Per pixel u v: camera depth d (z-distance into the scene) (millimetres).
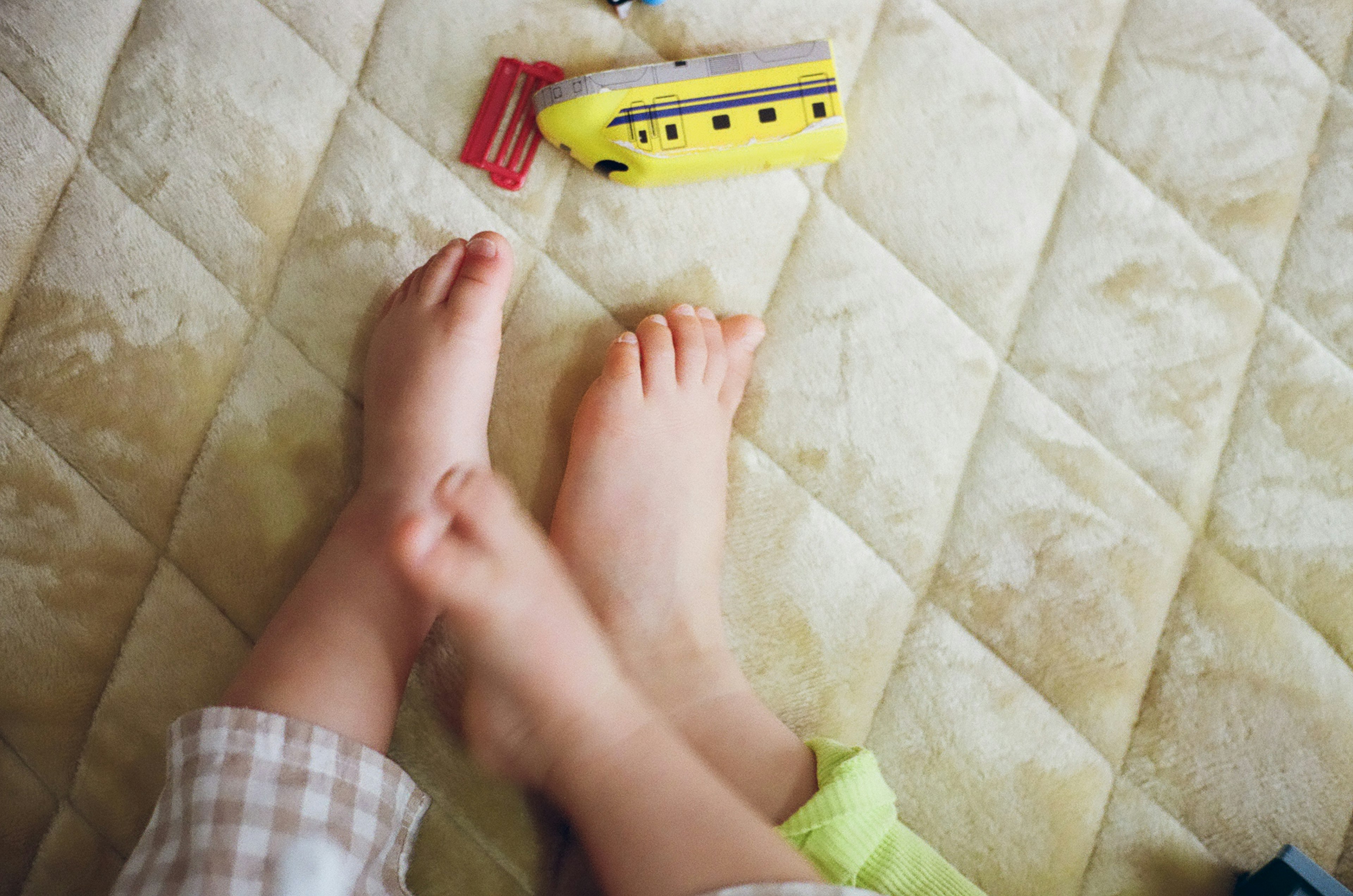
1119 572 812
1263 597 822
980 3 857
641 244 808
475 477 696
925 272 828
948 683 785
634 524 741
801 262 822
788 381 811
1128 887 774
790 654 777
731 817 539
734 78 766
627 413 753
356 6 790
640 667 709
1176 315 845
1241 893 763
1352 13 879
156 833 541
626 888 535
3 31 748
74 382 732
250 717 562
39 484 721
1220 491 833
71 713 702
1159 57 866
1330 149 871
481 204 793
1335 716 810
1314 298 857
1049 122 854
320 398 761
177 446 738
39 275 736
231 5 775
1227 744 798
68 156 747
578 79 748
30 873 681
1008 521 810
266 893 516
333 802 562
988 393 823
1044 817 775
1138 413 832
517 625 625
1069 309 837
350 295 772
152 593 722
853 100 836
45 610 710
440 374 715
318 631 634
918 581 797
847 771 635
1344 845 792
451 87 795
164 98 761
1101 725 792
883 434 809
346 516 702
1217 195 860
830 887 497
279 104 773
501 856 715
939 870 630
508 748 619
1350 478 842
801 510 796
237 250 760
